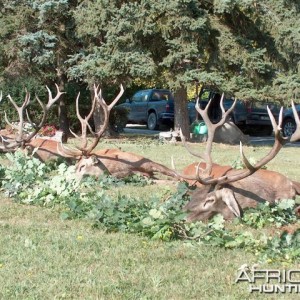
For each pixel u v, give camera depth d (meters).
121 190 13.88
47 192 12.30
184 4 24.86
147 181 14.81
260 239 9.45
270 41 27.30
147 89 37.84
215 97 33.25
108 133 29.19
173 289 7.58
